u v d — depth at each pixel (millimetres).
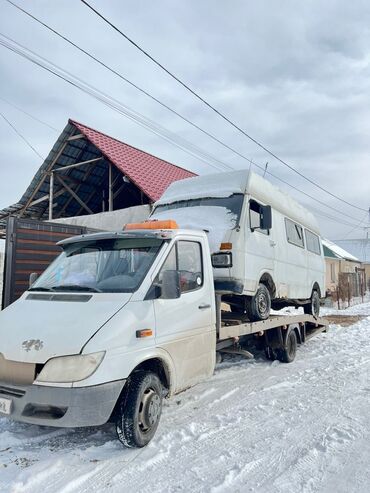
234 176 7078
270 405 5293
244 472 3494
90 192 17062
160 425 4547
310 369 7383
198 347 4926
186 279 4945
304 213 10086
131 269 4539
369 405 5270
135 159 14828
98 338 3641
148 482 3328
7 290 8102
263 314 6961
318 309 10750
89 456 3766
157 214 7293
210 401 5453
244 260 6238
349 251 46781
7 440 4066
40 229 8734
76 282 4641
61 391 3453
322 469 3547
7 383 3672
